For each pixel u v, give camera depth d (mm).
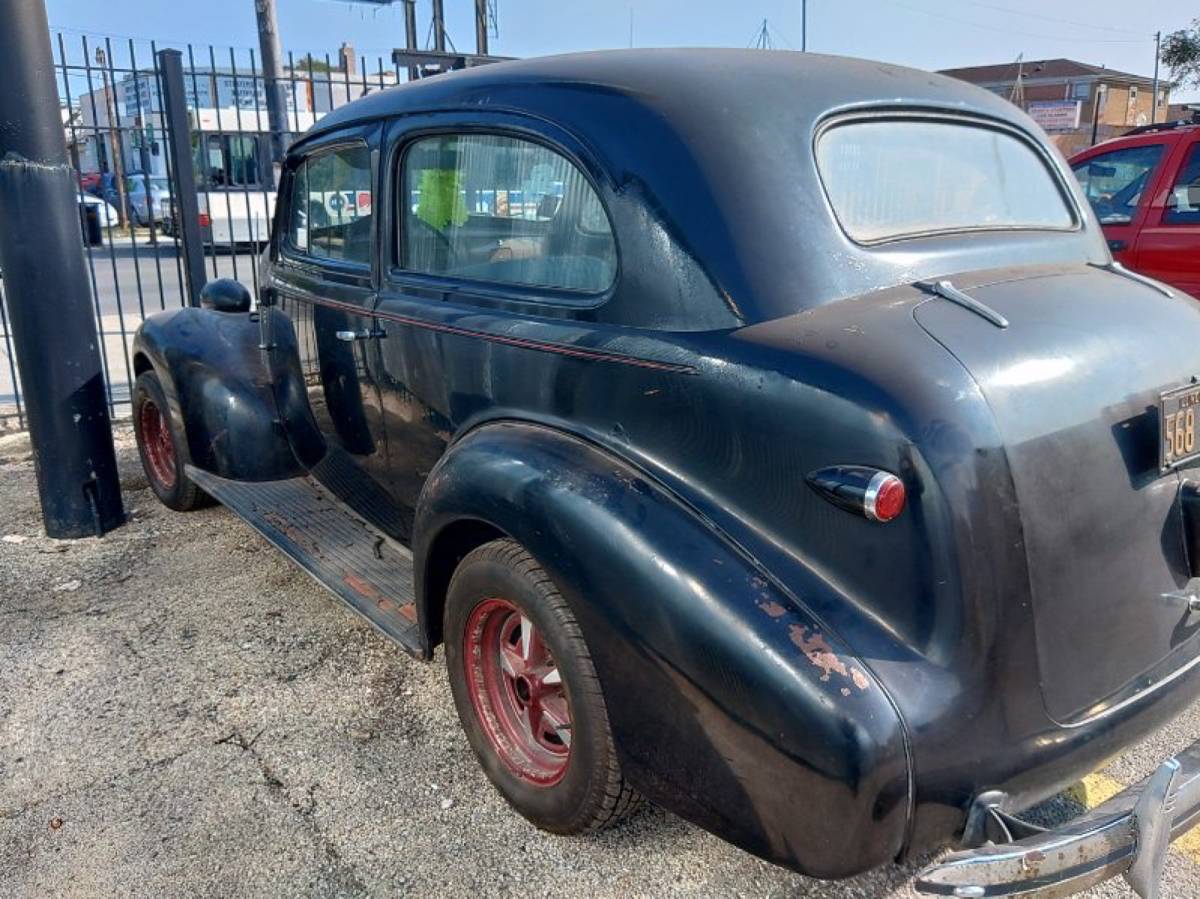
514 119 2697
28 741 3135
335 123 3598
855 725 1835
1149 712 2217
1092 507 2064
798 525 2027
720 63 2598
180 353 4469
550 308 2582
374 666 3592
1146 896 1923
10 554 4613
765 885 2520
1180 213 6145
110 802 2840
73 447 4691
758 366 2062
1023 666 1981
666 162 2328
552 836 2691
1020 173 2914
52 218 4449
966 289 2250
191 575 4383
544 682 2625
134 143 11867
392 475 3451
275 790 2893
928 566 1885
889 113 2617
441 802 2840
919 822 1902
